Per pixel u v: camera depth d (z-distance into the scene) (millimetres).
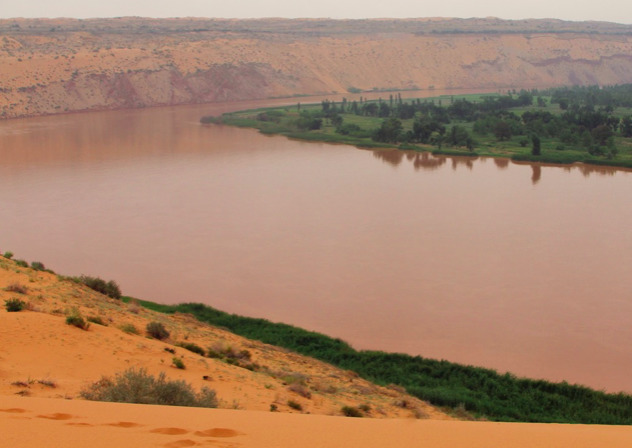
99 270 49469
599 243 57031
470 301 43031
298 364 26531
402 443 7352
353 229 62094
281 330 35750
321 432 7828
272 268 50188
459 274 48656
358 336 36906
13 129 145125
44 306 22016
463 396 26719
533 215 67562
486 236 59312
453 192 80000
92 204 73438
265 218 66750
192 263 51531
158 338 22594
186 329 27359
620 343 36344
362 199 75875
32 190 80938
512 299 43438
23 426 7055
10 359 14906
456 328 38375
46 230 61719
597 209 70375
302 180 88625
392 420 9430
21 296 22688
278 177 90938
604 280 47406
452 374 30094
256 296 43844
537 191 80562
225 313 38594
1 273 27125
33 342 16500
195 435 7250
